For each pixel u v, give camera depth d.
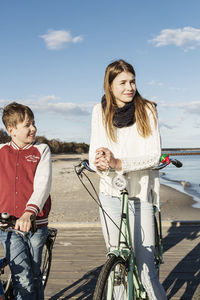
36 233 2.40
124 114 2.45
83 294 3.45
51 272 4.07
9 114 2.41
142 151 2.45
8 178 2.40
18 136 2.44
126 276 2.23
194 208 8.62
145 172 2.45
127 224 2.27
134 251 2.45
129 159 2.27
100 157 2.20
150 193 2.47
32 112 2.50
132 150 2.48
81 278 3.87
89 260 4.48
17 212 2.37
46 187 2.36
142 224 2.43
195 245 5.07
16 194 2.38
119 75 2.42
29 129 2.43
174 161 2.39
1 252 4.96
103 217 2.47
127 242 2.28
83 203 9.52
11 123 2.42
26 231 2.03
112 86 2.49
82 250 4.93
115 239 2.44
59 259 4.55
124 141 2.49
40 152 2.49
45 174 2.42
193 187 14.64
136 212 2.45
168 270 4.06
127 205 2.26
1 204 2.39
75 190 12.70
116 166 2.24
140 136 2.46
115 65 2.45
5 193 2.39
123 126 2.48
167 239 5.45
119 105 2.53
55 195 11.45
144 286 2.45
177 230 5.99
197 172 26.50
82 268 4.19
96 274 3.98
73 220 7.02
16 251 2.34
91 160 2.50
